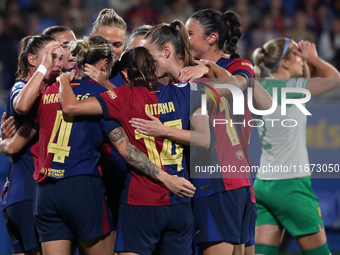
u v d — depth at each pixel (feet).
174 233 34.50
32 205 38.09
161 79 37.29
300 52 48.65
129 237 33.71
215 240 35.27
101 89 35.04
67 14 95.04
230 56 39.93
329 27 108.17
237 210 35.91
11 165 39.45
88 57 35.29
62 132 34.53
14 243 40.11
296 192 45.01
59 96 34.14
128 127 34.01
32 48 38.60
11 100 36.96
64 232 35.27
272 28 103.91
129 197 33.91
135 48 35.12
